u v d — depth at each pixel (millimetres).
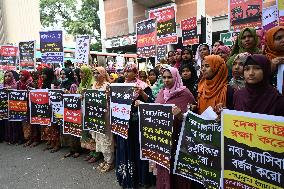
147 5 19891
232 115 2385
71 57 14914
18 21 20000
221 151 2494
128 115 3854
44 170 4891
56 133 5902
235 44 3879
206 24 7598
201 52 4969
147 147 3453
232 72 3258
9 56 8664
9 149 6246
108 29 23312
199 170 2811
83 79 5398
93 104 4766
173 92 3248
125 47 22625
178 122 3119
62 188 4160
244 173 2344
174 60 5992
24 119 6328
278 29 2979
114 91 4121
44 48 7594
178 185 3160
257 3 5688
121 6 22109
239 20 5934
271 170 2178
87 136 5168
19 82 6793
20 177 4641
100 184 4238
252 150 2275
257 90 2336
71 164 5129
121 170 4074
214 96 2887
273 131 2145
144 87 4062
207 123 2691
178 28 16016
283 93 2744
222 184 2500
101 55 15188
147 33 6645
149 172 4020
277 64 2799
